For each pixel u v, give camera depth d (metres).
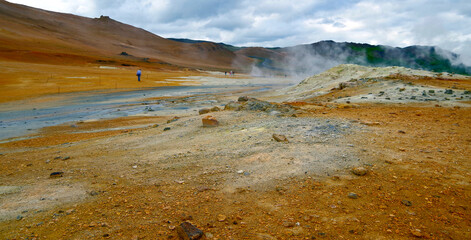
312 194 4.34
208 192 4.70
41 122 17.70
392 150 6.08
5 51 78.94
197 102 27.56
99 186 5.35
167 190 4.91
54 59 85.00
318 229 3.39
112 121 17.78
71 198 4.83
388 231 3.27
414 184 4.45
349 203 3.99
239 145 7.45
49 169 6.98
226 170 5.67
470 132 7.38
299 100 22.20
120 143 9.70
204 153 7.08
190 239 3.17
